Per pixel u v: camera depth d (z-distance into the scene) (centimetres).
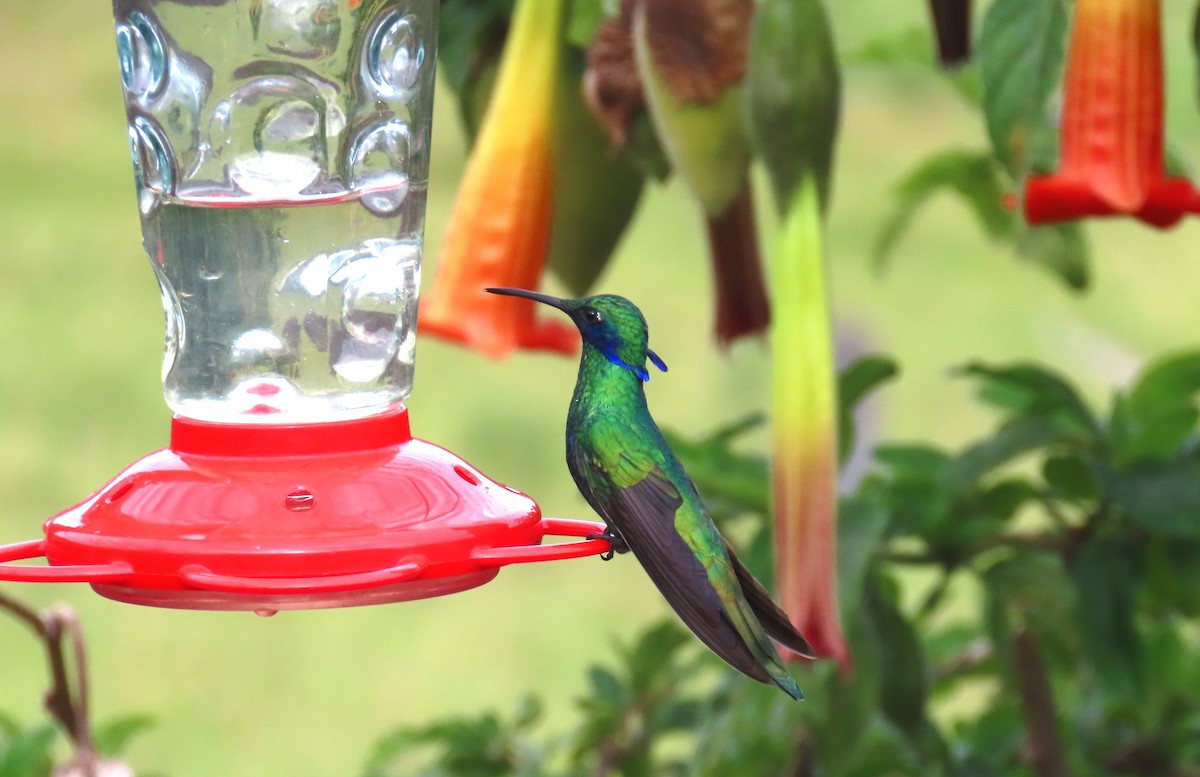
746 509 545
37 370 2256
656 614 1762
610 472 448
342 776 1393
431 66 514
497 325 504
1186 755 629
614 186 545
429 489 422
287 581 376
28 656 1612
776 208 468
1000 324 2330
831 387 461
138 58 524
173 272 527
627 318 466
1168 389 584
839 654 452
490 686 1579
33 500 1858
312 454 428
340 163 527
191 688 1583
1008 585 540
